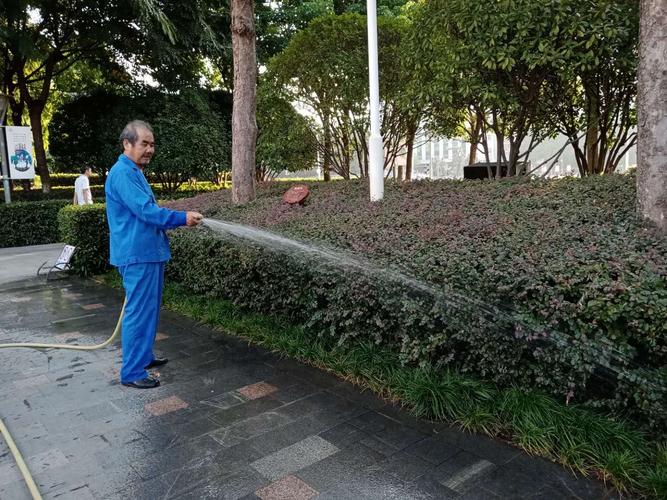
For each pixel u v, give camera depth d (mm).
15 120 12742
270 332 3971
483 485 2154
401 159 12125
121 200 3033
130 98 12805
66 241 7117
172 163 11844
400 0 11273
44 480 2240
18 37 10180
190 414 2846
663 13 2912
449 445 2473
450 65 5051
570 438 2328
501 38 4676
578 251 2537
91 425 2736
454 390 2744
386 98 7391
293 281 3684
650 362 2219
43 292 6012
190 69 13344
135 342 3150
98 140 12773
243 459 2381
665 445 2207
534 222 3189
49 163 17969
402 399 2918
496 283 2525
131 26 11203
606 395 2459
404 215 3924
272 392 3109
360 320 3270
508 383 2719
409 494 2102
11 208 10023
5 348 4020
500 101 4949
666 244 2570
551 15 4469
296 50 7594
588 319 2270
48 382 3332
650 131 2986
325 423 2711
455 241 2992
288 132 8172
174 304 4938
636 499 2043
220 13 12695
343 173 8422
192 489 2156
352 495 2100
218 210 5648
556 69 4738
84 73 13969
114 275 6602
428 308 2811
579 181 4262
